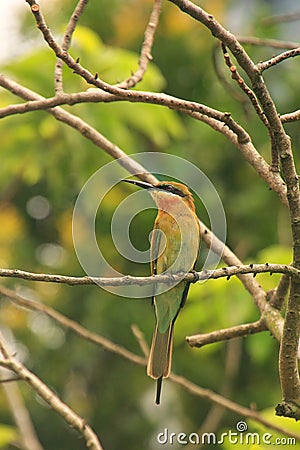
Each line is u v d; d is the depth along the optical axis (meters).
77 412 16.48
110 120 11.38
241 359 15.23
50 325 16.83
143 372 16.58
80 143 11.71
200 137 15.09
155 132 11.76
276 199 14.71
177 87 16.06
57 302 16.58
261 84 5.90
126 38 15.90
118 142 11.43
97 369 16.83
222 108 14.63
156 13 8.52
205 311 11.01
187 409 16.22
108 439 16.41
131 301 15.50
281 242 14.25
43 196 17.25
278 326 7.24
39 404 16.78
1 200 16.56
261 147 14.13
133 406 16.52
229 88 9.21
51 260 17.28
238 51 5.85
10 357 7.82
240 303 10.82
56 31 14.42
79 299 16.50
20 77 10.94
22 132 11.74
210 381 15.28
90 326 15.61
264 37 15.03
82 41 11.32
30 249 16.91
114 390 16.61
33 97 8.43
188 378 15.38
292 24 16.14
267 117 5.96
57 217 16.98
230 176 15.37
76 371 16.97
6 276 5.46
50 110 8.68
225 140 15.09
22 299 8.89
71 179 12.75
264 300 7.59
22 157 11.99
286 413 6.31
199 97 15.88
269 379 15.17
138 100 6.33
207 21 5.80
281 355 6.30
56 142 11.94
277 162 6.92
